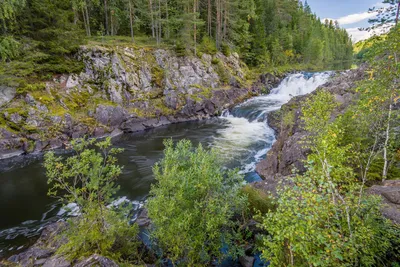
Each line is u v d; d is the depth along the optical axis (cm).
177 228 501
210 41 3566
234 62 3553
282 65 4766
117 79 2288
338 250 288
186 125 2356
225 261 615
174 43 3064
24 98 1714
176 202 534
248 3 4431
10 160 1455
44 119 1684
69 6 2616
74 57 2158
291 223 339
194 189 558
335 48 7650
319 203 338
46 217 892
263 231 658
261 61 4188
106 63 2272
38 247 639
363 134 777
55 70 1977
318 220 332
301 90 3288
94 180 565
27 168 1351
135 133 2100
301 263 373
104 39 2900
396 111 684
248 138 1834
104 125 1975
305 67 5209
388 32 627
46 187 1133
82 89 2075
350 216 362
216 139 1850
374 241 344
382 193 577
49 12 1989
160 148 1700
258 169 1230
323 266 290
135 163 1423
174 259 536
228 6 3638
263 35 4444
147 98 2388
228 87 3105
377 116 714
